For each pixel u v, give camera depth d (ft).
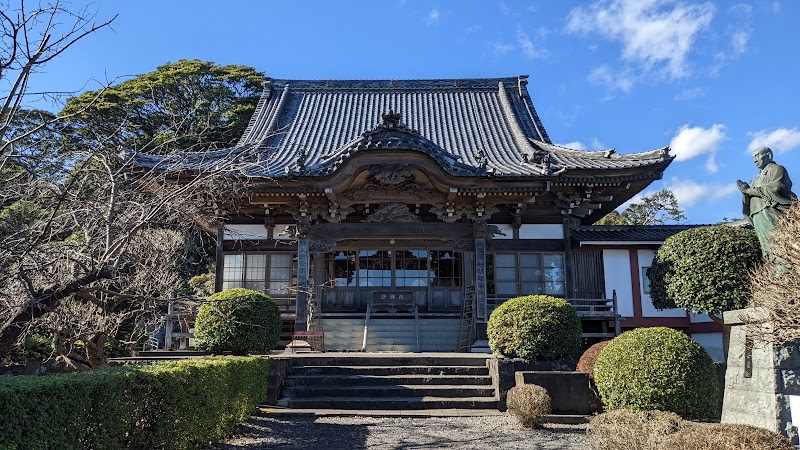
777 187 27.40
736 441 16.26
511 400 35.42
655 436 19.71
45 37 19.29
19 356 42.50
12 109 19.53
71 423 16.02
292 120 82.38
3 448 13.23
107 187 24.97
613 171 58.49
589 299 57.67
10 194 21.54
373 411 37.27
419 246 66.95
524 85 90.89
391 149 54.95
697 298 43.21
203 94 94.84
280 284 62.75
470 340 55.83
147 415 21.44
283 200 58.44
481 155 58.70
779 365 24.07
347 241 66.69
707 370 30.99
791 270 22.90
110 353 49.06
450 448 28.86
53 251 22.41
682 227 66.85
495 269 62.69
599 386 33.45
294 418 35.76
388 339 58.70
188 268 68.39
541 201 63.41
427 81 92.38
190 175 40.45
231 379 30.86
